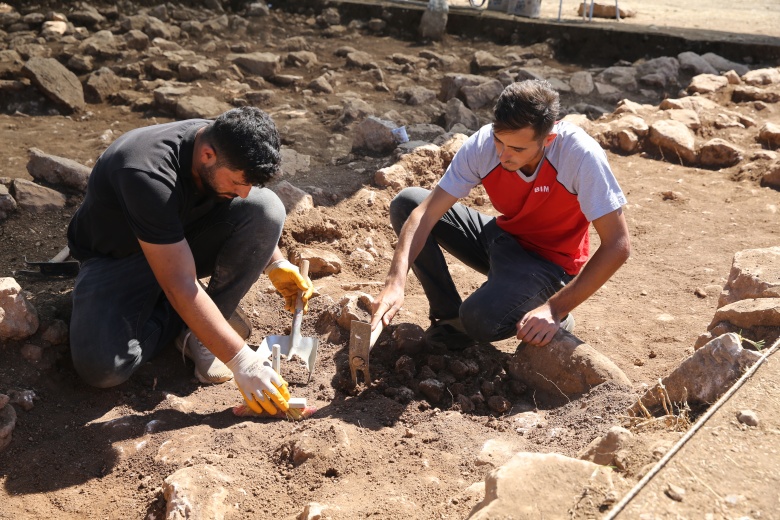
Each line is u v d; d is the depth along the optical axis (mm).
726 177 5559
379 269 4414
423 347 3514
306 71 7582
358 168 5410
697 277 4281
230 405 3318
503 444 2863
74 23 8203
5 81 6371
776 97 6656
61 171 4898
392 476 2691
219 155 2811
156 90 6547
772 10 10117
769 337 2971
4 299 3309
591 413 2928
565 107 6840
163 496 2602
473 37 8836
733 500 2090
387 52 8266
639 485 2109
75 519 2658
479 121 6445
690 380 2721
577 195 3146
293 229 4492
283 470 2750
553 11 9656
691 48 8195
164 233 2865
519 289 3330
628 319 3910
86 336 3123
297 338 3459
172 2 9023
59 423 3162
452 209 3641
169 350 3633
